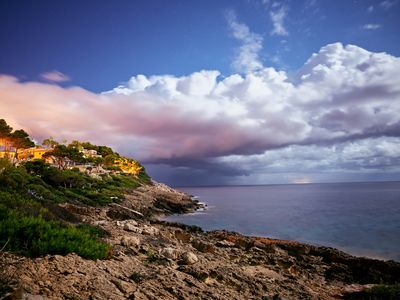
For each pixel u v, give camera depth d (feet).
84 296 18.89
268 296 32.24
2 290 16.24
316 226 142.41
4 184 71.46
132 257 36.47
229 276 36.81
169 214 204.54
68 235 31.73
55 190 127.34
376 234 118.11
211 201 358.02
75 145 427.74
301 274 55.88
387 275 57.88
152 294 22.72
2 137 234.38
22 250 25.02
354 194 469.57
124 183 291.79
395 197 366.43
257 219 173.68
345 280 55.98
